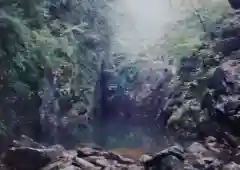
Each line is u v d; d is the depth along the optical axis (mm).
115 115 20781
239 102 12242
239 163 8977
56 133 13812
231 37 16750
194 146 10219
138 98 21281
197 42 19250
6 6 11508
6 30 10852
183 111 15031
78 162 8586
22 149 8211
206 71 16016
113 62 21859
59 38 14312
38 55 12266
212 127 12938
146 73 21859
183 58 19203
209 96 13750
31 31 12312
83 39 17469
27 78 11836
